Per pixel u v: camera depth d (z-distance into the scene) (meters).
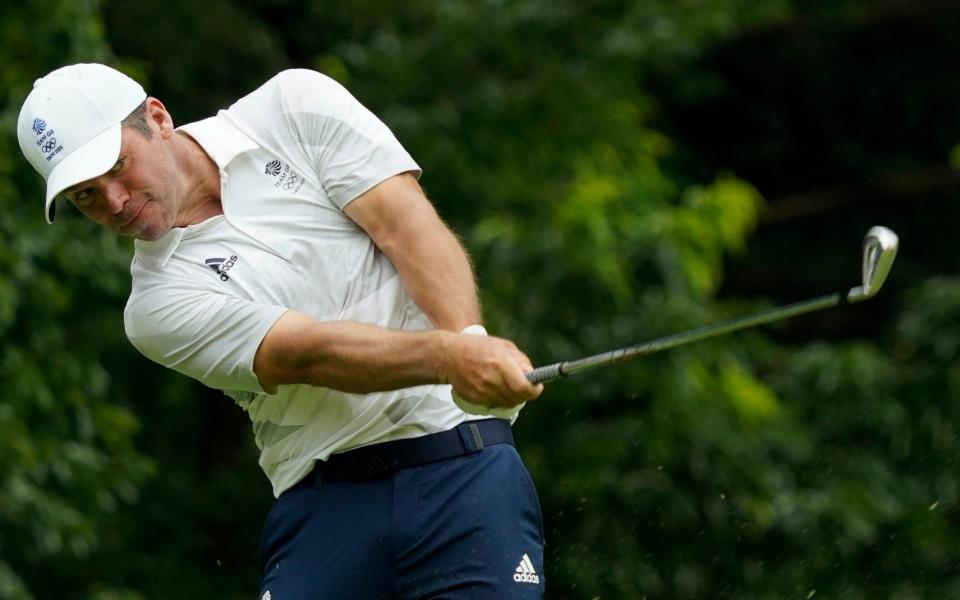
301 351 12.62
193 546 37.28
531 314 32.59
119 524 35.97
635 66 40.81
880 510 33.12
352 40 40.12
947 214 50.66
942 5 49.81
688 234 33.88
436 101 38.03
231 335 12.95
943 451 34.66
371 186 13.17
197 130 13.41
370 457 13.41
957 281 36.19
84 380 32.06
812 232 50.81
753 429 33.50
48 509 30.22
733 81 51.50
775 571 32.41
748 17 44.69
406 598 13.36
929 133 51.91
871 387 35.38
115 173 12.77
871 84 51.56
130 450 33.00
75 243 31.44
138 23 37.31
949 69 51.28
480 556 13.19
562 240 32.84
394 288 13.38
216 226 13.23
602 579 31.55
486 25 38.50
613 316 33.00
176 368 13.44
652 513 32.16
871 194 50.59
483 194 36.47
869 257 10.82
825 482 33.94
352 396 13.38
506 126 38.44
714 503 32.59
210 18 37.69
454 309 12.91
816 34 50.69
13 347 30.55
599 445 32.16
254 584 37.56
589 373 32.44
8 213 30.33
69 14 31.14
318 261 13.24
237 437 41.00
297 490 13.73
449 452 13.35
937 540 33.00
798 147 52.22
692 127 52.25
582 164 37.38
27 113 12.96
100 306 33.97
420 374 12.19
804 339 49.34
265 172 13.36
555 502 32.12
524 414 32.41
